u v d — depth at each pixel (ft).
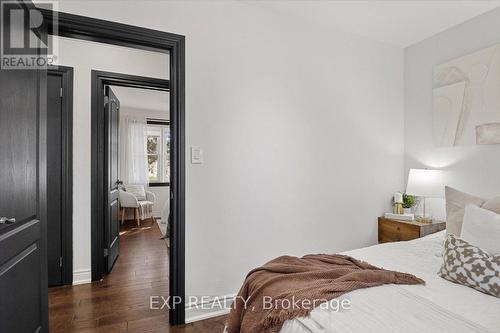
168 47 6.89
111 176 10.40
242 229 7.64
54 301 7.84
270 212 8.04
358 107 9.46
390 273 4.63
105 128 9.80
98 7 6.13
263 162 7.92
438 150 9.07
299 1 7.58
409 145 10.09
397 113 10.20
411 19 8.41
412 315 3.51
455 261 4.78
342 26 8.87
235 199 7.54
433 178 8.66
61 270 8.89
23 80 4.54
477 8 7.74
